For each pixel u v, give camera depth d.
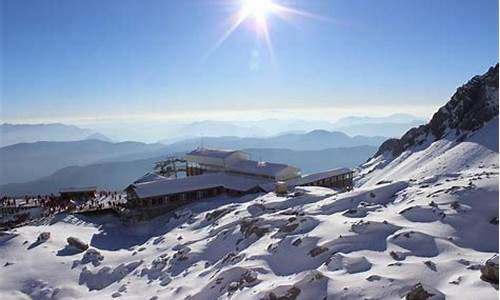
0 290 46.69
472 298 24.17
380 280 28.41
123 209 79.00
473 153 118.31
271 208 61.34
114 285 48.06
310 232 41.66
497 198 41.84
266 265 37.62
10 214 83.19
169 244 57.47
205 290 36.91
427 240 35.31
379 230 38.84
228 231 52.31
